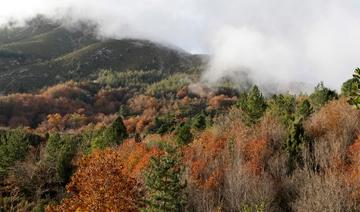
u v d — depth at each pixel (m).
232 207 22.25
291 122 29.44
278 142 29.61
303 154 26.28
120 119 46.75
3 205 37.53
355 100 7.84
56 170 42.03
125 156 35.09
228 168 25.53
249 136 30.80
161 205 20.88
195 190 23.77
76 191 28.20
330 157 24.88
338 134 27.92
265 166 26.80
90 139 59.47
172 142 37.16
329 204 18.66
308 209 19.61
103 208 20.34
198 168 26.94
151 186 21.17
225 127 36.34
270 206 22.48
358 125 28.23
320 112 32.69
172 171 21.36
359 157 23.47
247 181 23.19
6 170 44.19
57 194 39.72
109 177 21.02
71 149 46.06
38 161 47.41
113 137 44.88
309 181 22.39
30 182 41.75
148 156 30.25
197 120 47.75
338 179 21.17
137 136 49.28
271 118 33.72
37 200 38.12
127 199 21.02
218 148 30.23
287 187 23.94
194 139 35.59
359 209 18.92
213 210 22.12
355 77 7.86
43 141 63.50
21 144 46.09
